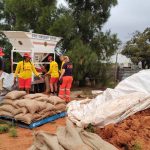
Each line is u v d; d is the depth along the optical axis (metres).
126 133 8.12
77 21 22.80
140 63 32.84
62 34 21.44
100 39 22.86
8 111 10.51
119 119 9.23
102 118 9.14
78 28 22.94
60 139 7.03
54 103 11.29
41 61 17.72
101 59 22.83
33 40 16.52
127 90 11.34
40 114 10.51
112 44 23.00
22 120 10.12
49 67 17.08
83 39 23.11
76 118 9.96
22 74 13.98
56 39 18.61
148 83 11.39
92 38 23.22
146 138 8.11
